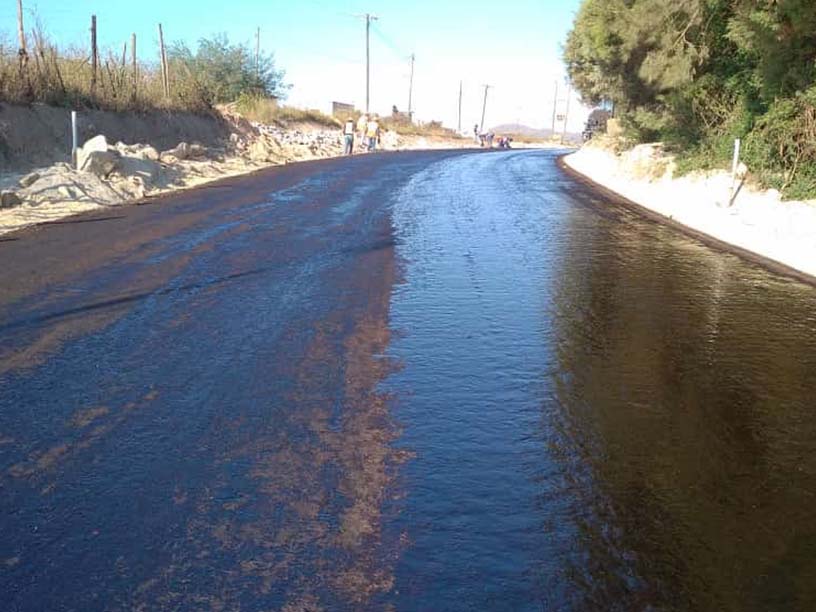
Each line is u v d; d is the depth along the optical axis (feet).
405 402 18.03
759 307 28.66
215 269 31.14
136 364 19.81
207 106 101.14
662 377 20.45
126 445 15.21
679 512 13.33
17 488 13.44
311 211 49.42
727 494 14.05
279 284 29.12
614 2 73.00
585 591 10.98
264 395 18.04
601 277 33.37
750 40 51.01
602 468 14.93
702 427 17.15
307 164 92.94
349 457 14.99
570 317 26.35
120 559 11.43
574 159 129.18
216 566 11.31
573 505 13.43
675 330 25.16
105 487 13.53
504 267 34.83
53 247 33.99
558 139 361.10
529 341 23.29
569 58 123.24
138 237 37.32
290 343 22.06
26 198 46.19
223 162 83.51
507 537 12.32
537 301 28.45
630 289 31.17
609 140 111.96
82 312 24.23
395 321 24.98
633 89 86.69
